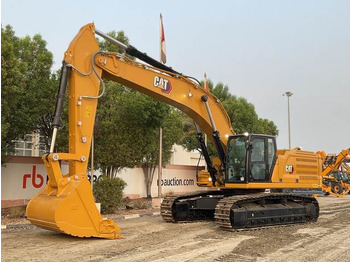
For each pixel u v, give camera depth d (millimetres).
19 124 12914
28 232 9680
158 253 7238
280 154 12562
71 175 8617
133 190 21953
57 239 8633
